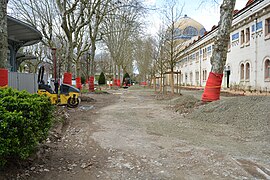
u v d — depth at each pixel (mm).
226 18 11734
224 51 11836
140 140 6387
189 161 4691
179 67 55531
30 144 3785
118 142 6172
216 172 4133
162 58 29734
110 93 29531
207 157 4922
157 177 3938
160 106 14703
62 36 27328
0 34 7375
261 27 20500
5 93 4207
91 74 27203
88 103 16406
